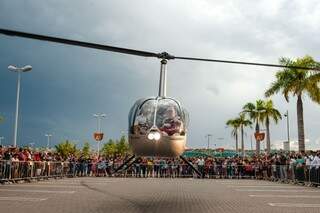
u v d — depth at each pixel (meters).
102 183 21.55
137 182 23.03
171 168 31.06
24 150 21.78
